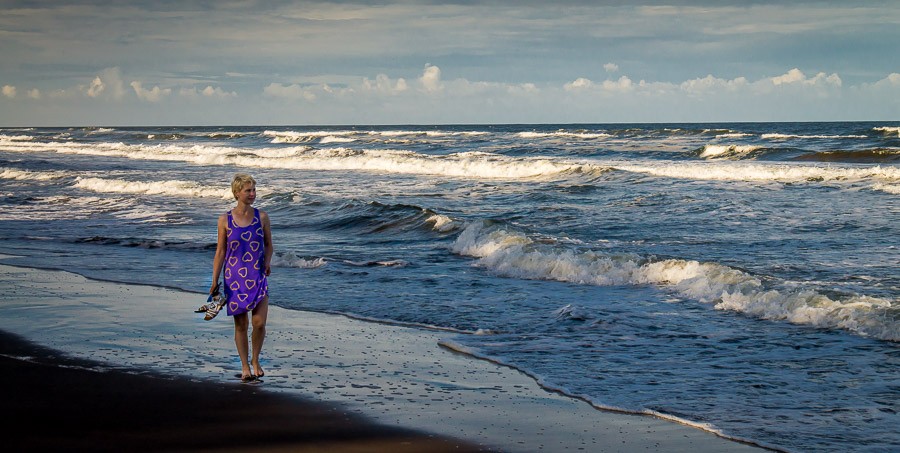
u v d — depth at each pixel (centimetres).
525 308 910
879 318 767
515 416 543
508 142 5394
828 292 878
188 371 643
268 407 553
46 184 2784
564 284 1053
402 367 670
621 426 523
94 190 2567
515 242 1294
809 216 1706
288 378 629
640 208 1911
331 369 660
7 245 1467
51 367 650
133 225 1759
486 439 496
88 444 475
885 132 5197
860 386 603
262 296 621
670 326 810
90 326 808
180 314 869
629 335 779
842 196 2089
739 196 2114
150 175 3181
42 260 1284
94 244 1478
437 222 1602
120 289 1031
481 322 847
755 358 687
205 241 1495
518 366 674
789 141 4641
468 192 2394
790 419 534
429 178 2977
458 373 653
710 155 3866
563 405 568
